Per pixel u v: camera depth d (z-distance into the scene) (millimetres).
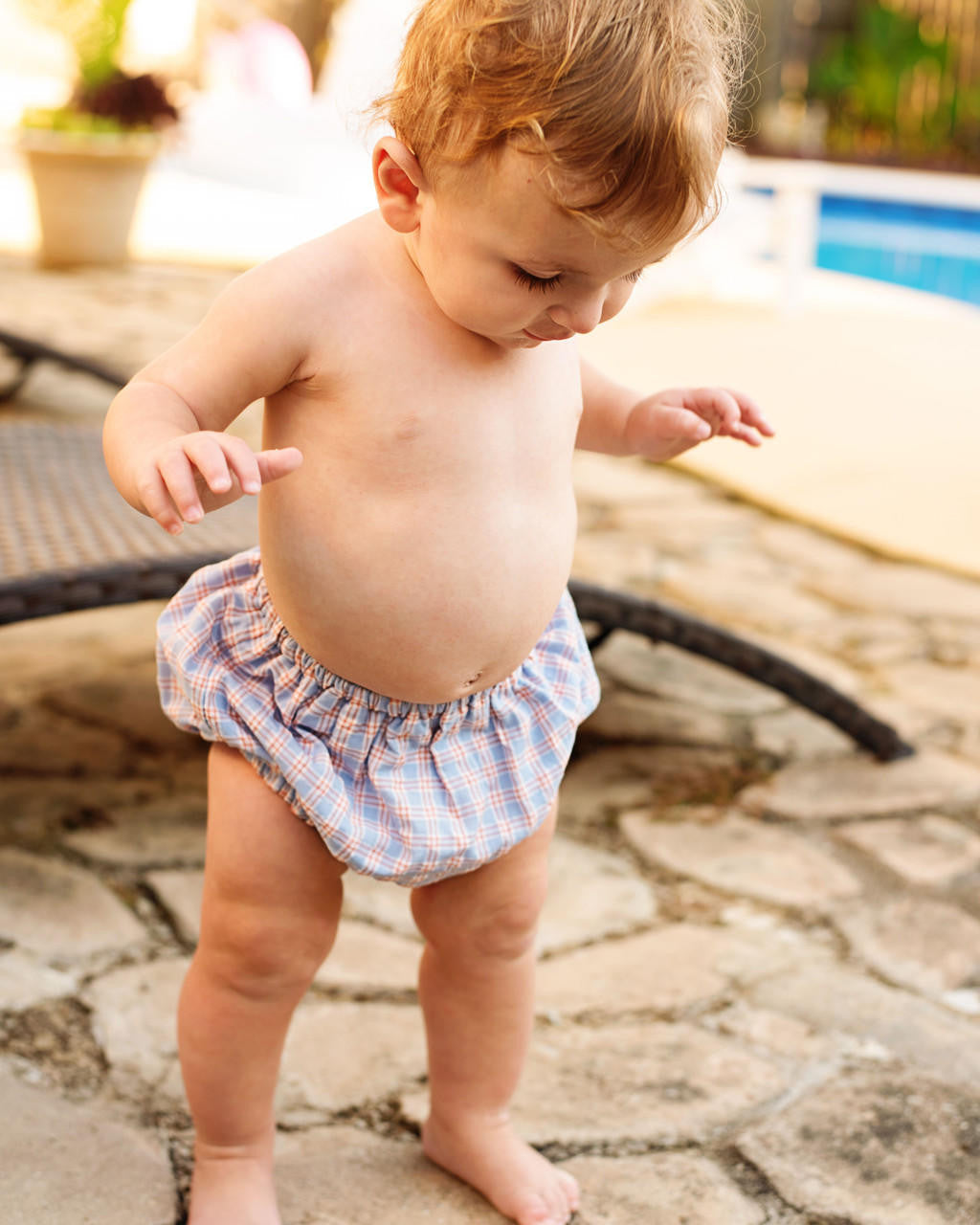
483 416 1272
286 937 1368
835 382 6047
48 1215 1479
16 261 8211
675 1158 1642
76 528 2504
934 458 4984
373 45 9992
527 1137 1662
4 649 3076
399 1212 1529
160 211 9898
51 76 12859
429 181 1134
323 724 1351
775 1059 1840
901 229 10789
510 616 1332
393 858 1343
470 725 1400
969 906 2271
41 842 2266
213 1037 1397
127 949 1994
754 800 2609
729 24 1197
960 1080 1812
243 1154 1462
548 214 1078
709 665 3283
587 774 2676
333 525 1271
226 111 11305
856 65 12422
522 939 1484
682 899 2250
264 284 1234
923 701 3104
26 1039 1771
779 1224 1544
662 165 1063
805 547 4129
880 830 2518
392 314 1248
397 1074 1773
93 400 5195
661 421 1479
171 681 1412
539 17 1051
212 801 1389
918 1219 1560
